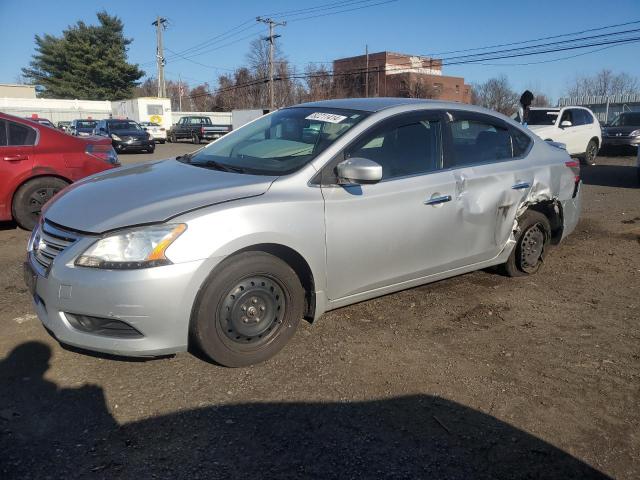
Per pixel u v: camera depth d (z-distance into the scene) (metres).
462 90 73.00
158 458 2.57
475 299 4.69
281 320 3.48
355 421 2.91
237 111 36.78
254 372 3.36
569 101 55.88
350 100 4.48
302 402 3.06
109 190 3.49
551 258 6.01
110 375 3.29
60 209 3.35
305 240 3.42
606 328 4.18
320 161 3.61
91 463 2.53
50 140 6.74
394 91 65.88
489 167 4.54
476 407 3.07
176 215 3.05
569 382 3.37
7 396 3.04
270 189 3.39
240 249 3.17
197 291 3.06
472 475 2.53
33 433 2.74
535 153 5.02
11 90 55.00
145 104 38.56
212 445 2.68
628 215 8.48
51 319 3.07
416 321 4.20
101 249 2.96
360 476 2.49
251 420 2.88
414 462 2.60
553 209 5.18
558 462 2.65
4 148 6.46
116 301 2.91
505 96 61.19
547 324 4.23
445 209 4.14
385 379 3.33
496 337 3.97
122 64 60.28
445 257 4.26
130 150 25.06
